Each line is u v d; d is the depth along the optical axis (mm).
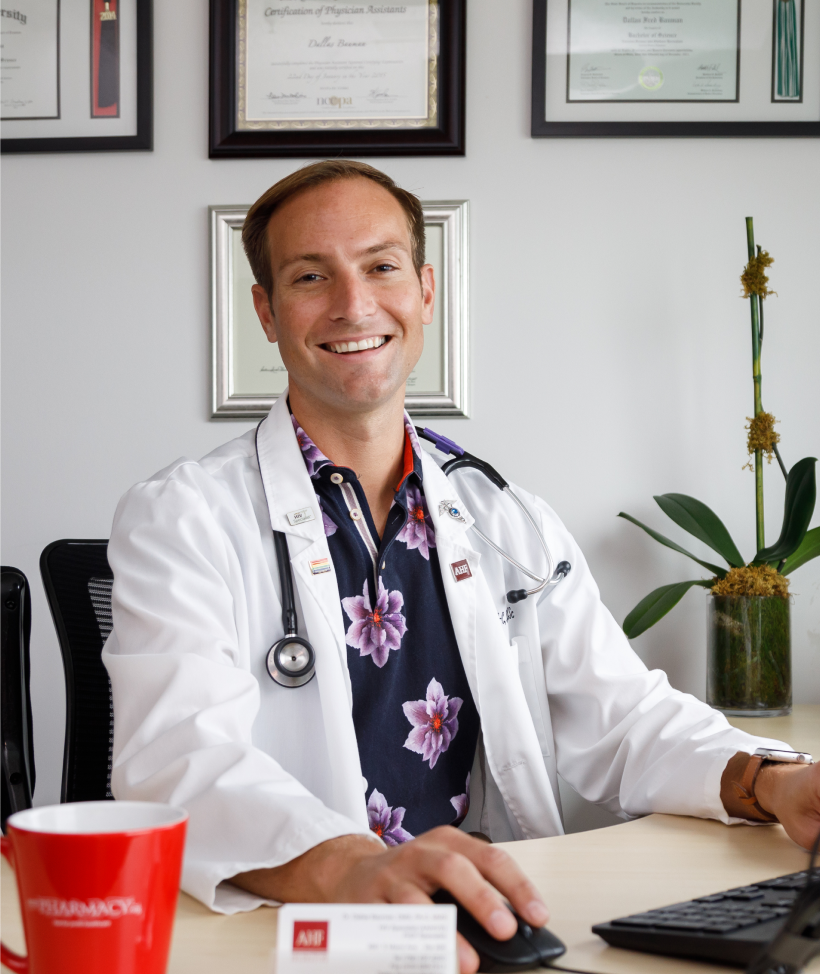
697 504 1794
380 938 467
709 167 1942
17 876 433
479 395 1948
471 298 1952
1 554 1951
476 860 605
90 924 418
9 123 1977
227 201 1964
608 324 1945
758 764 885
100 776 1294
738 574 1666
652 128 1919
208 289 1960
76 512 1955
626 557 1927
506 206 1954
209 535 1117
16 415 1969
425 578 1272
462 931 561
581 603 1339
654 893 694
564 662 1286
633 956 567
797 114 1925
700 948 542
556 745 1286
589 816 1829
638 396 1940
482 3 1959
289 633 1133
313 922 471
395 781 1184
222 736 844
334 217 1278
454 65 1931
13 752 1266
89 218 1977
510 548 1384
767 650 1633
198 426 1955
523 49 1955
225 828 729
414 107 1939
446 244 1938
